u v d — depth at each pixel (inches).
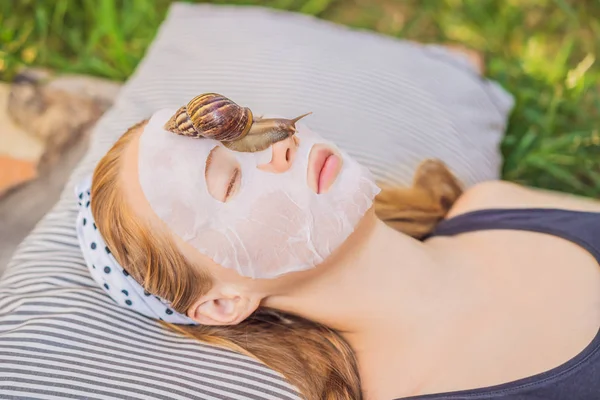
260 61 69.8
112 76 83.3
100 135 66.5
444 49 76.4
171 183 44.3
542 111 79.6
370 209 48.3
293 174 45.2
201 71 69.9
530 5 91.5
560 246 51.6
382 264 49.6
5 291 55.5
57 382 48.4
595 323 46.8
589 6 90.7
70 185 62.4
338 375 49.6
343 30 74.7
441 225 57.4
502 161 75.9
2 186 69.4
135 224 45.9
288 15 75.7
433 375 47.2
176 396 48.4
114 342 51.3
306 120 65.2
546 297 48.8
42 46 85.9
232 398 48.8
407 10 95.2
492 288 50.1
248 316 50.0
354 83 68.1
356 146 63.7
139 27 88.8
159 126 46.0
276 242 45.1
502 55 87.4
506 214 55.0
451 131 67.7
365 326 50.5
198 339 52.1
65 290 53.9
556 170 73.7
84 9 91.4
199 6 77.7
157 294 48.6
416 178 61.2
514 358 46.3
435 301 49.6
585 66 79.4
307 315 51.3
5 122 73.7
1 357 49.5
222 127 42.0
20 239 66.2
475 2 90.8
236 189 44.6
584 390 44.3
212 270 46.5
